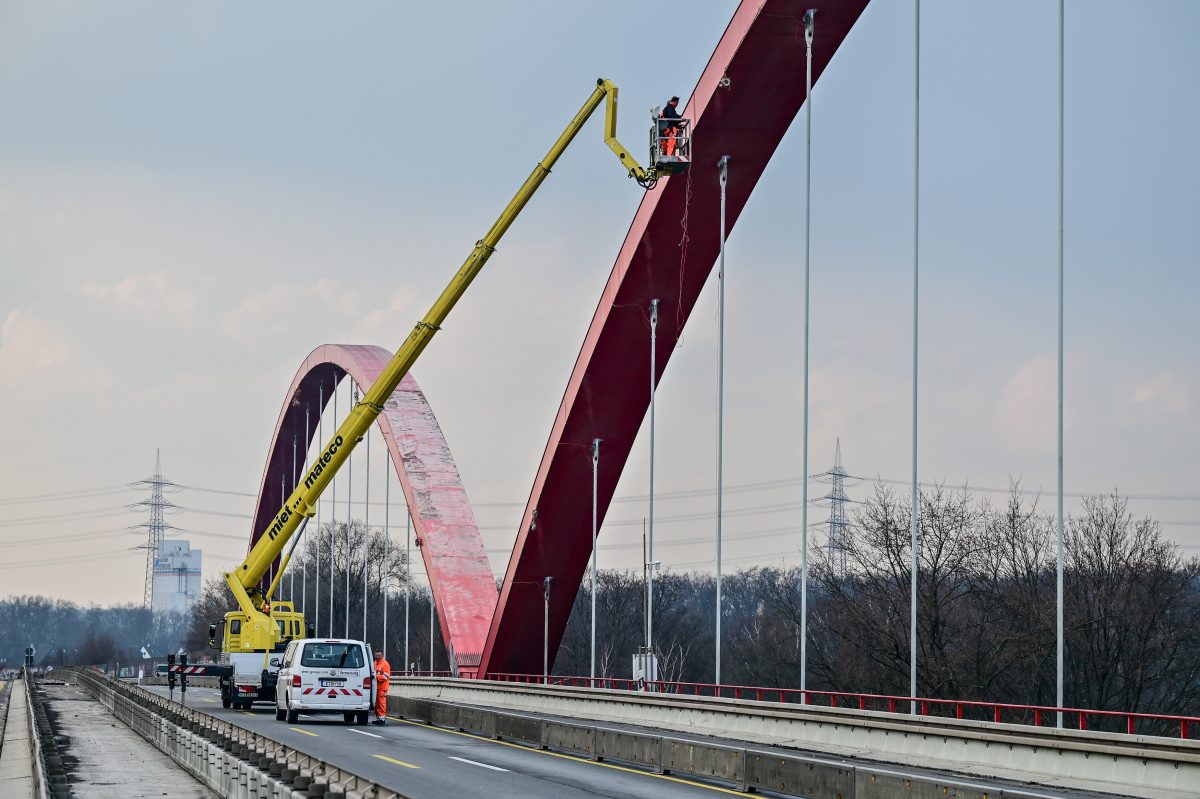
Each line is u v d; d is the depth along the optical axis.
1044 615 73.25
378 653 46.97
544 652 82.44
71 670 119.19
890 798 23.19
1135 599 72.75
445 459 91.19
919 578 80.25
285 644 59.09
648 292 62.69
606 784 27.31
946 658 77.25
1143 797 27.33
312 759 20.56
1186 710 72.56
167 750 35.12
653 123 52.88
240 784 21.95
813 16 49.06
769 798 25.67
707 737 46.09
